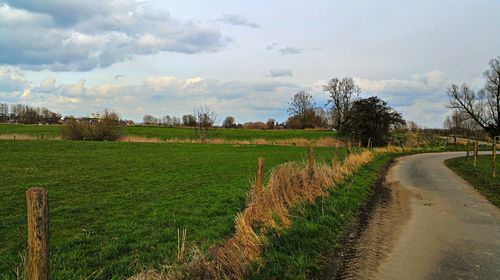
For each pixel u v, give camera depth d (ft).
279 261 23.48
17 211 36.76
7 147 108.27
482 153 154.51
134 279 19.10
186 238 28.58
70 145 123.54
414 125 290.76
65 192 46.83
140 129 281.13
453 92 261.85
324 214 35.01
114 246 26.71
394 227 34.50
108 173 64.08
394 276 22.98
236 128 353.51
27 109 345.92
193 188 51.26
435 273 23.52
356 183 55.62
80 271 22.34
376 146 170.50
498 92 247.09
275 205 31.53
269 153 116.37
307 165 45.57
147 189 50.01
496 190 56.03
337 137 181.68
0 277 21.01
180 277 19.04
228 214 36.68
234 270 20.75
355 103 174.50
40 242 13.47
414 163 106.11
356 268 24.18
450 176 75.36
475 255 26.96
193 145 144.46
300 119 361.92
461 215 40.01
